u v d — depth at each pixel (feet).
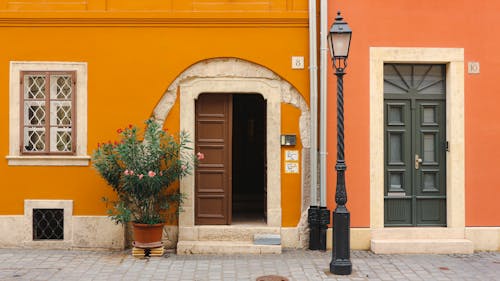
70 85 26.58
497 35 27.20
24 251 25.68
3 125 26.30
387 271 22.84
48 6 26.37
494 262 24.54
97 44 26.43
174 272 22.41
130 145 24.36
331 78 26.81
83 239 26.21
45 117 26.35
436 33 26.99
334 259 22.45
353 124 26.78
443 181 27.71
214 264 23.72
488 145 27.09
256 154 36.73
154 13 26.32
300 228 26.68
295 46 26.71
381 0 26.91
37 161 26.20
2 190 26.18
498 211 27.07
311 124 26.35
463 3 27.09
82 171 26.27
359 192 26.78
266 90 26.78
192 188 26.48
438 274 22.44
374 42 26.86
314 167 26.32
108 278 21.48
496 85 27.17
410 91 27.71
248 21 26.55
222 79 26.71
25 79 26.53
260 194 35.81
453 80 26.99
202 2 26.68
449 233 26.94
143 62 26.50
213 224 27.27
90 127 26.37
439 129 27.78
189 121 26.63
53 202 26.17
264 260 24.44
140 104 26.48
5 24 26.25
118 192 25.61
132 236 26.58
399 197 27.55
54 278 21.39
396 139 27.81
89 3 26.43
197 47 26.55
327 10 26.61
